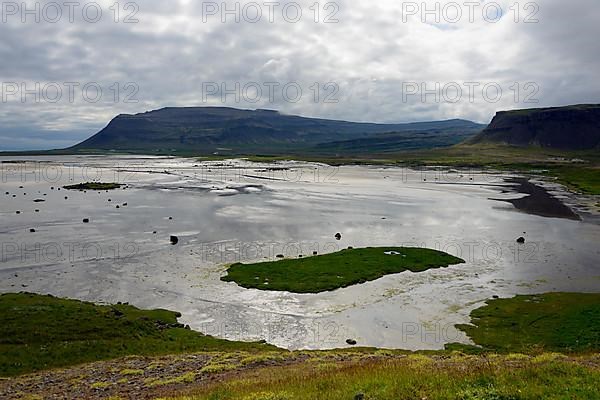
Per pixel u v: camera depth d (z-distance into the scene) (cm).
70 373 2978
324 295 4931
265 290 5044
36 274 5484
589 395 1529
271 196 12175
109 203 10662
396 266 5806
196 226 8131
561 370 1838
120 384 2683
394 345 3772
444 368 2131
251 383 2214
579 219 9081
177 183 15400
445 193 12975
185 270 5694
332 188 14175
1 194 11950
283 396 1752
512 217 9225
